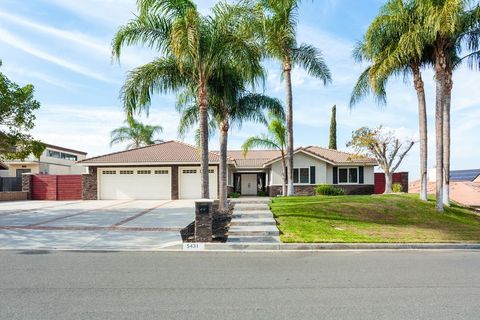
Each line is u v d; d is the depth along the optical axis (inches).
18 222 533.6
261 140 916.0
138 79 535.8
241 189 1331.2
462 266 299.6
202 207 402.3
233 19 509.4
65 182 1067.3
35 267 288.2
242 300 208.2
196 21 477.4
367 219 543.2
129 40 518.6
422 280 253.4
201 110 533.3
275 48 743.7
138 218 578.2
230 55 511.5
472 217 624.4
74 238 417.7
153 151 1082.1
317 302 205.2
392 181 1191.6
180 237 423.8
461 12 542.0
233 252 360.2
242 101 637.9
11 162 1339.8
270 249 378.3
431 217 581.0
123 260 317.7
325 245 382.0
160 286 235.1
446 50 626.2
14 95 679.7
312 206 595.5
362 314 186.4
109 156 1048.2
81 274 265.9
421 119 681.6
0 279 250.8
